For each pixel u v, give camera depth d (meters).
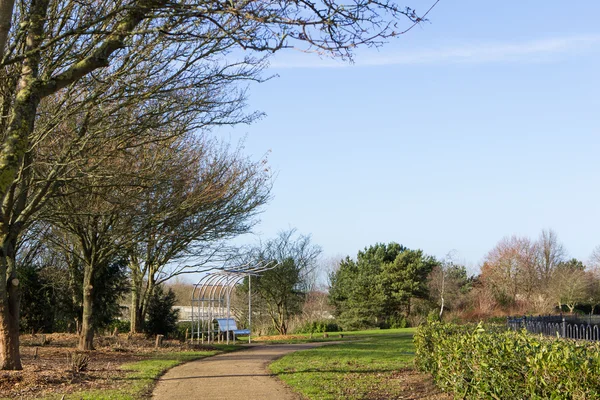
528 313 39.72
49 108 12.52
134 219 17.70
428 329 12.05
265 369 14.16
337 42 7.81
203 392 10.59
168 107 13.01
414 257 46.69
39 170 13.10
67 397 9.61
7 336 12.12
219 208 21.89
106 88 11.43
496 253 51.72
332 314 50.59
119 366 14.26
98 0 11.40
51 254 26.06
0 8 7.09
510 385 6.86
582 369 5.50
